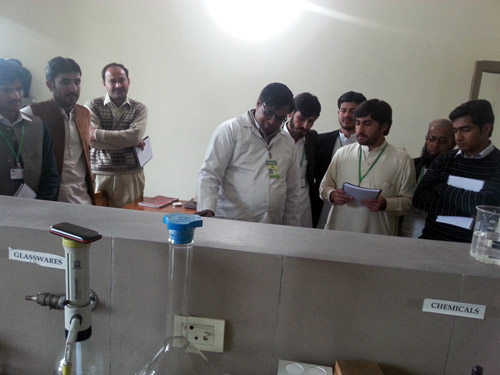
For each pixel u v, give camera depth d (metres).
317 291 0.69
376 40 3.40
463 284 0.66
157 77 3.79
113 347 0.75
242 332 0.72
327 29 3.46
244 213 1.88
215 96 3.74
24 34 3.89
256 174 1.85
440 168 1.79
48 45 3.88
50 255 0.71
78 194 2.18
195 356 0.65
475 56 3.28
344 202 1.97
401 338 0.69
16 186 1.70
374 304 0.68
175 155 3.92
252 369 0.74
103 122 2.80
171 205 2.64
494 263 0.70
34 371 0.78
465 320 0.68
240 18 3.55
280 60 3.58
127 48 3.77
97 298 0.73
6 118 1.68
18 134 1.71
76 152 2.16
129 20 3.71
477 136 1.62
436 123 2.22
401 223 2.23
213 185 1.79
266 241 0.74
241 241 0.73
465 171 1.68
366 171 2.03
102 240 0.70
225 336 0.73
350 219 2.00
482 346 0.68
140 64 3.78
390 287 0.67
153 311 0.72
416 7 3.30
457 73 3.33
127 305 0.72
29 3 3.81
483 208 0.75
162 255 0.69
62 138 2.06
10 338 0.77
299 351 0.72
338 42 3.46
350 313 0.69
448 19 3.27
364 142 1.97
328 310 0.69
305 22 3.48
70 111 2.14
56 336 0.75
